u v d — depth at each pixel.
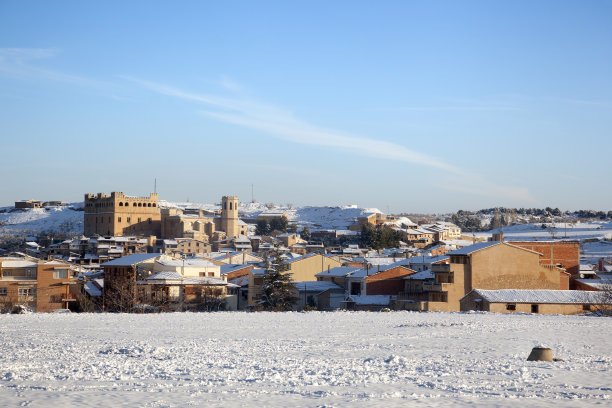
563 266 137.12
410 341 55.84
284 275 130.50
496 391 32.31
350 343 54.06
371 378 35.56
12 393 30.58
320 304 137.62
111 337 58.09
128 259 144.88
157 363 40.97
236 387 32.91
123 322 76.19
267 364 41.09
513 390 32.69
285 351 48.31
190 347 50.22
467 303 108.25
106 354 45.50
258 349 49.41
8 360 42.00
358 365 40.97
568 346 52.91
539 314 95.81
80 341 54.31
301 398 30.22
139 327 69.25
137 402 28.86
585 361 43.94
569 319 84.62
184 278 132.75
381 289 132.25
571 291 106.31
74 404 28.19
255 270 141.88
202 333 62.59
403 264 145.00
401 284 133.50
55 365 39.59
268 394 31.11
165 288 126.38
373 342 54.97
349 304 127.44
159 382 34.12
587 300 102.81
